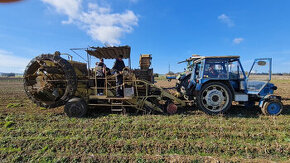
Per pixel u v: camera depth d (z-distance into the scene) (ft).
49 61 16.46
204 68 16.93
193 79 19.08
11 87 46.98
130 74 16.53
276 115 16.20
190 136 11.29
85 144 10.05
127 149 9.74
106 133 11.75
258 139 10.84
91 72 19.71
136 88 16.66
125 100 16.74
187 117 15.60
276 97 16.31
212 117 15.64
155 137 11.21
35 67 17.10
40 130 12.19
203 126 12.98
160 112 17.33
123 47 15.64
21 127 12.70
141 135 11.50
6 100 24.57
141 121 14.15
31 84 16.98
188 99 19.63
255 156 9.02
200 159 8.63
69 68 15.75
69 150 9.61
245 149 9.47
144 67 22.76
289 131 12.08
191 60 21.31
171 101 17.33
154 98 17.93
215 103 16.75
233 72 17.49
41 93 16.88
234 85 17.79
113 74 17.63
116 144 10.10
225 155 9.18
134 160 8.63
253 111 18.17
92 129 12.25
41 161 8.47
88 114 16.65
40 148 9.82
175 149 9.76
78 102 15.52
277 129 12.51
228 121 14.34
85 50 16.71
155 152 9.48
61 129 12.30
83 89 17.58
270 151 9.37
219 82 16.79
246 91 16.90
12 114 16.44
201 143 10.16
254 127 12.59
